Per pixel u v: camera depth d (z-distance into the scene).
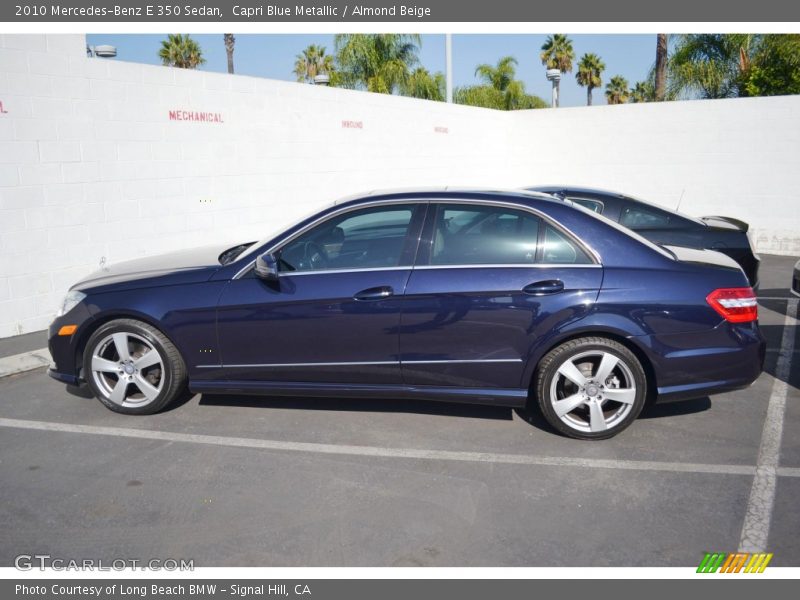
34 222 6.86
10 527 3.38
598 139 14.59
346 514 3.47
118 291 4.60
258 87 9.34
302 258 4.47
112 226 7.60
